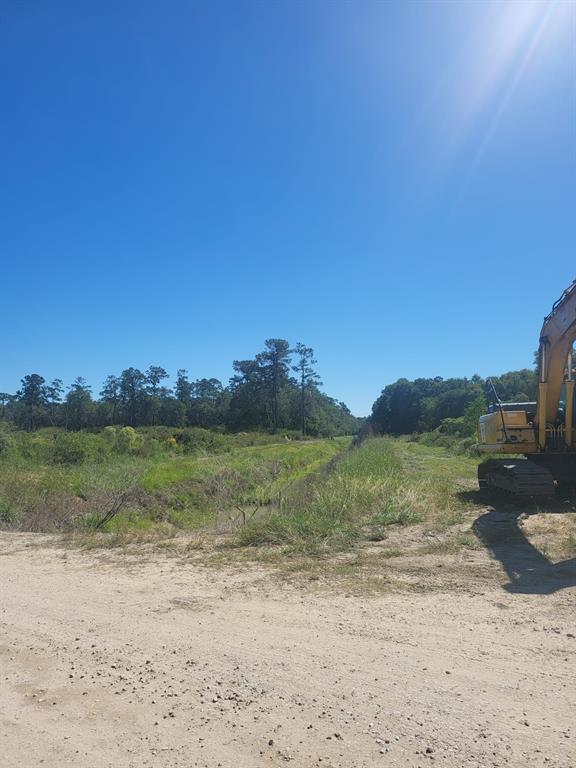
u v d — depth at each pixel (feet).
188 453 134.82
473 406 131.54
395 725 11.83
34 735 12.21
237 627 17.99
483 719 11.93
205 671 14.88
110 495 55.42
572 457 41.24
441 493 45.57
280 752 11.12
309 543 29.45
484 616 18.10
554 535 29.60
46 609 20.84
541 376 39.78
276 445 176.24
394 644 16.06
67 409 317.01
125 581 24.32
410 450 123.75
